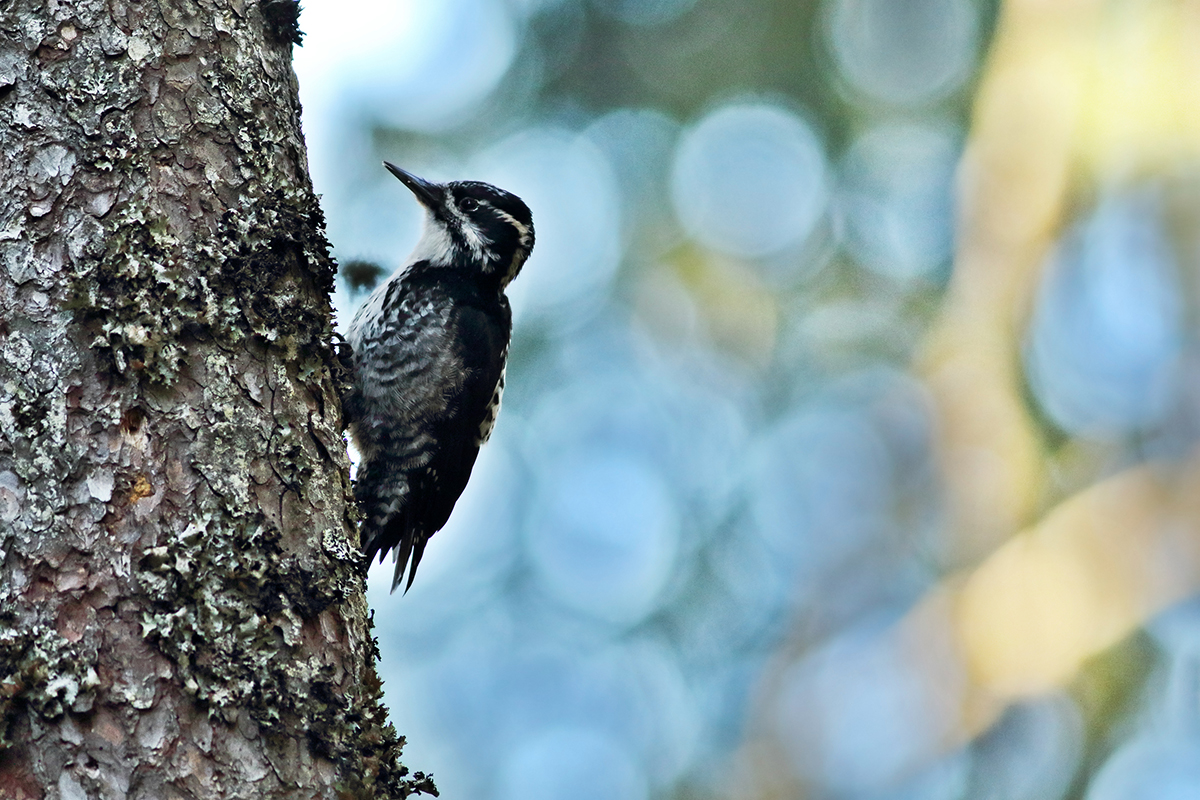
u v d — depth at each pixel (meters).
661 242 16.91
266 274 5.26
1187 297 14.95
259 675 4.61
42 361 4.75
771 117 17.03
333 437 5.34
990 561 15.02
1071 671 14.37
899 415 16.55
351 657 4.95
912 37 17.00
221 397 4.97
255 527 4.84
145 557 4.62
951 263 16.69
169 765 4.39
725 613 16.44
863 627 16.12
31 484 4.61
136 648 4.49
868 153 17.08
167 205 5.12
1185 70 14.48
